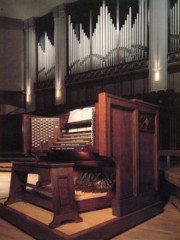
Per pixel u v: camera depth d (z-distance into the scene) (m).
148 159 3.24
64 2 10.07
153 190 3.26
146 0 8.05
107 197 3.04
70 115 3.74
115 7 8.85
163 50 7.66
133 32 8.30
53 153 3.65
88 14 9.56
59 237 2.25
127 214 2.77
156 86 7.74
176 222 2.93
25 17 11.23
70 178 2.67
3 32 11.22
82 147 2.97
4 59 11.22
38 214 2.84
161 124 6.69
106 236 2.48
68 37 10.00
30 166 2.97
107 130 2.66
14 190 3.34
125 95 8.05
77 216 2.60
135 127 3.00
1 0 10.02
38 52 11.08
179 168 4.54
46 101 10.80
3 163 8.86
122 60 8.54
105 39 8.92
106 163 3.28
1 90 11.16
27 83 11.22
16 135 9.76
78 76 9.62
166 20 7.68
